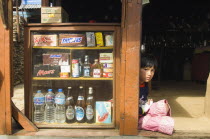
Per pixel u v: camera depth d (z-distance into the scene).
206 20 7.16
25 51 2.28
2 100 2.12
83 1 6.28
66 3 5.74
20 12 8.77
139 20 2.03
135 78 2.07
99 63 2.41
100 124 2.33
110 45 2.35
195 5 6.92
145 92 2.40
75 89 2.60
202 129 2.48
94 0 6.32
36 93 2.44
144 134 2.12
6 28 2.05
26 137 2.13
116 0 6.43
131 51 2.05
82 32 2.36
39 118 2.42
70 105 2.45
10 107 2.12
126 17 2.03
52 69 2.39
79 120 2.38
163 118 2.16
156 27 7.35
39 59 2.43
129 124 2.11
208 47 6.45
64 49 2.43
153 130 2.20
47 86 2.53
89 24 2.23
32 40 2.32
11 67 2.16
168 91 5.36
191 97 4.57
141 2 2.02
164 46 7.20
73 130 2.26
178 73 7.73
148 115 2.28
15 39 6.93
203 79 6.54
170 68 7.75
